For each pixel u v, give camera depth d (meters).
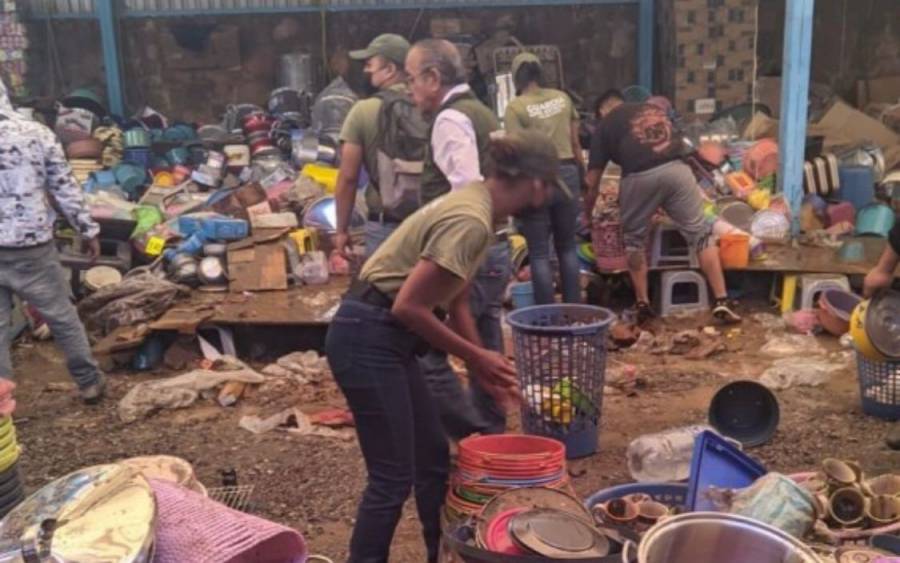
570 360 4.25
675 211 6.23
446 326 2.95
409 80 4.28
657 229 6.58
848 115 9.29
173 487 2.48
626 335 6.07
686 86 9.47
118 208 7.18
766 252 6.85
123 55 10.49
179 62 10.49
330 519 3.98
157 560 2.19
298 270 6.71
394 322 2.92
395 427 2.99
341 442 4.75
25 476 4.50
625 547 2.40
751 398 4.52
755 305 6.70
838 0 10.49
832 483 3.31
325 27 10.38
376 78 4.62
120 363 5.96
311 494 4.20
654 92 10.27
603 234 6.70
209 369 5.74
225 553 2.17
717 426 4.48
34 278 5.02
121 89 10.41
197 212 7.35
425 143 4.18
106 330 6.09
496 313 4.28
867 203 7.60
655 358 5.88
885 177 8.20
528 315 4.50
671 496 3.29
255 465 4.51
